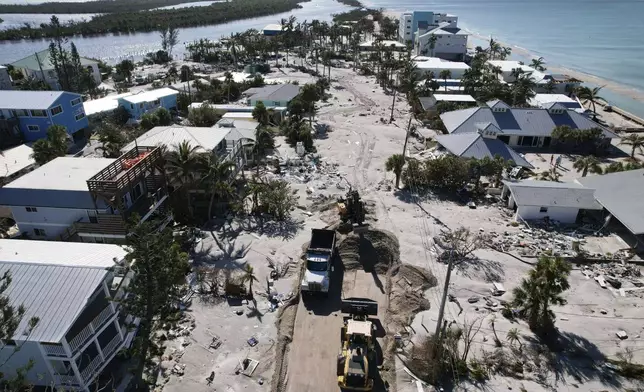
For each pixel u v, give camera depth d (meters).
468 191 58.78
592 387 29.11
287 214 51.41
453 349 30.67
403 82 110.25
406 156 68.50
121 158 43.69
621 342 32.91
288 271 41.06
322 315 36.03
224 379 29.44
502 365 30.77
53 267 28.09
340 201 50.62
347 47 186.12
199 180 49.81
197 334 33.22
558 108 78.31
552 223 50.69
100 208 40.78
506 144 73.31
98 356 28.06
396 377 30.00
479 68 117.69
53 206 40.56
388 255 43.69
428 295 38.22
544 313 33.16
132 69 132.25
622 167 59.38
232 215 51.06
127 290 26.91
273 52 176.25
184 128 58.34
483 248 45.19
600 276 40.75
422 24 190.75
